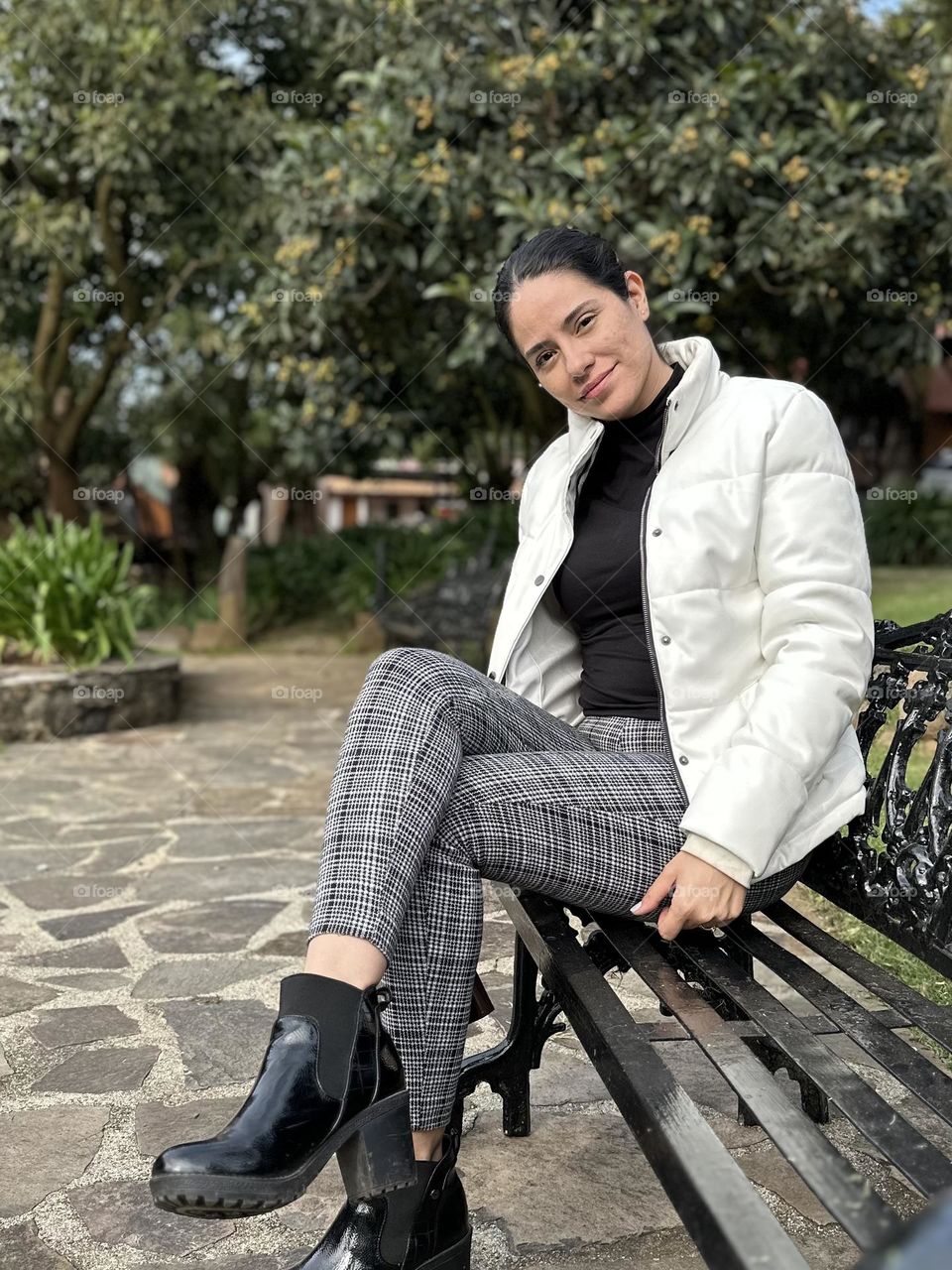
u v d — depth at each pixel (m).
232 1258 1.61
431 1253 1.39
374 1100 1.25
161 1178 1.12
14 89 9.41
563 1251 1.59
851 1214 0.89
